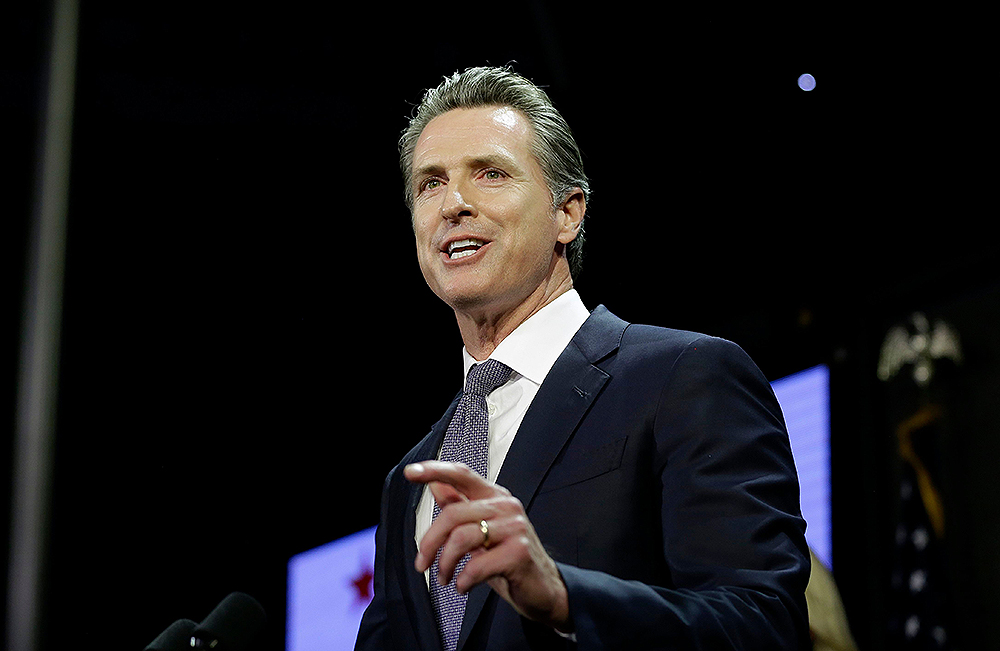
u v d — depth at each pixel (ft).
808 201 47.26
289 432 57.52
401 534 16.69
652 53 45.37
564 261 18.26
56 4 46.26
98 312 53.62
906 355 44.88
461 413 17.07
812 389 48.16
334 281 56.59
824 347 47.98
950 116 42.52
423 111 19.65
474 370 17.06
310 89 52.37
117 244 53.42
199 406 56.34
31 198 45.01
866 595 44.80
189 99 52.37
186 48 51.34
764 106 44.75
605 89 46.96
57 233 44.93
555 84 47.65
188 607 55.11
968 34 39.96
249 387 57.00
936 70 41.60
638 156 47.85
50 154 45.50
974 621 41.22
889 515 44.98
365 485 57.52
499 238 17.12
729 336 50.65
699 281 50.08
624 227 49.44
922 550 42.96
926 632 41.96
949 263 44.16
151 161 53.06
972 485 42.29
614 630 11.82
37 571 41.98
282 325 56.65
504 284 17.06
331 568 55.52
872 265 47.09
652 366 15.48
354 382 57.82
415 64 50.78
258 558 56.54
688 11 43.57
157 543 55.21
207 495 56.34
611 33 45.57
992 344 42.22
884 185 45.68
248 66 52.03
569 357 16.34
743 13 42.70
